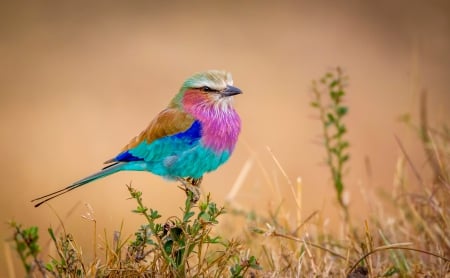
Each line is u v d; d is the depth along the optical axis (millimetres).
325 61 20266
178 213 13219
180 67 20203
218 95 9008
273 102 18219
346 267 8109
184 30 22609
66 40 22125
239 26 22734
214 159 9172
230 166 15203
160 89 19266
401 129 16125
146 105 18531
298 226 8977
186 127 9023
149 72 20047
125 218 12992
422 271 8141
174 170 9180
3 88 19516
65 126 17609
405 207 9578
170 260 7457
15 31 22641
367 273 7918
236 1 24406
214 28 22672
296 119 17312
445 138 10312
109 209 13469
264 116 17500
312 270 8047
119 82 19625
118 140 17156
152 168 9273
